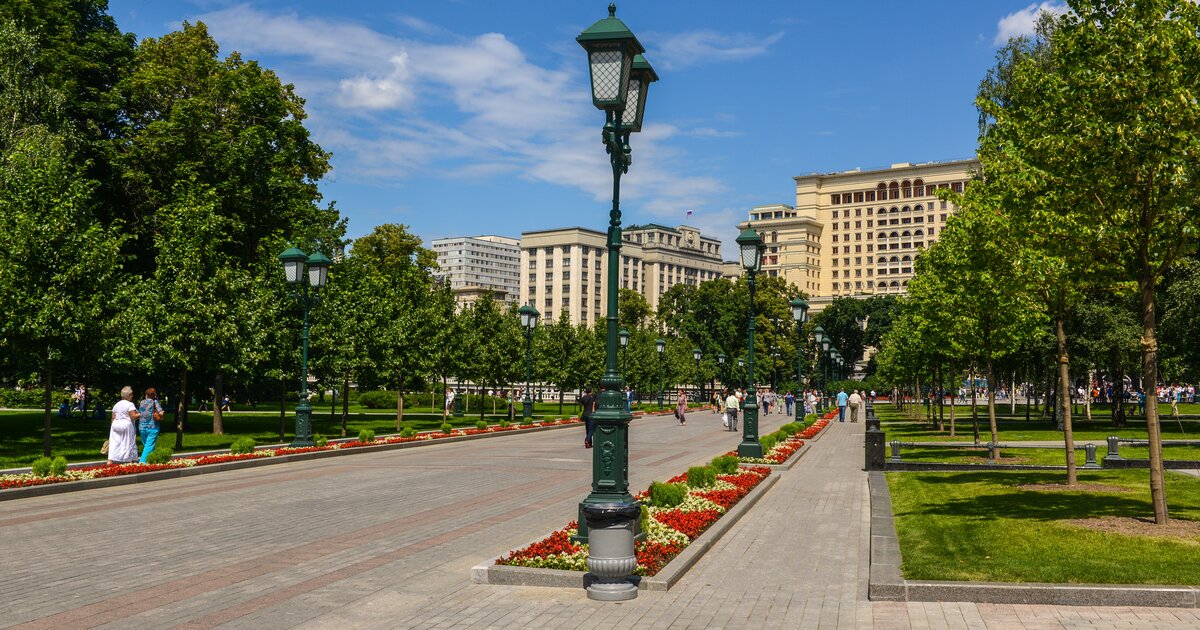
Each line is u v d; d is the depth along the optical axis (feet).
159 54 132.98
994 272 58.80
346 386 116.88
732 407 146.51
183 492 54.65
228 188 118.42
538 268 615.57
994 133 52.54
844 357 415.44
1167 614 24.45
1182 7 35.47
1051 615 24.64
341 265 139.95
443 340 148.15
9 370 77.87
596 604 26.61
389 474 66.13
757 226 614.34
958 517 40.96
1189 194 35.70
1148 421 37.70
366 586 28.86
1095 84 35.76
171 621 24.34
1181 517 39.45
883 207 592.19
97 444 93.86
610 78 32.27
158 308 89.04
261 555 34.01
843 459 83.87
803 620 24.75
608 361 32.12
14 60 102.73
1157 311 127.24
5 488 51.03
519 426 128.47
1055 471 64.95
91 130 116.78
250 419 155.84
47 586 28.55
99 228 76.74
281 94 146.00
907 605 26.32
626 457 31.73
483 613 25.46
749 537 39.01
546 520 43.16
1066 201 39.17
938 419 188.75
